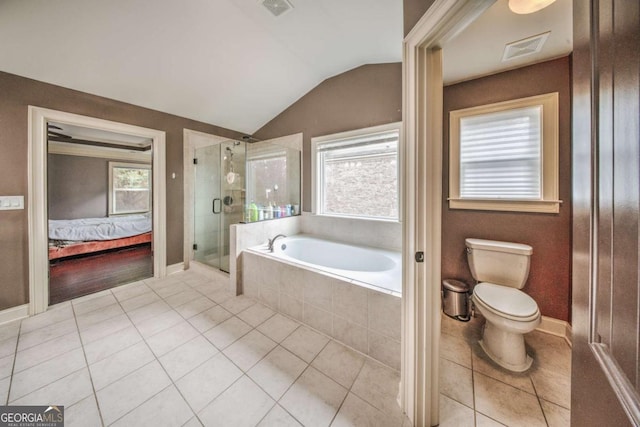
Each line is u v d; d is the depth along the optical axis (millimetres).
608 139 418
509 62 1759
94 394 1270
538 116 1776
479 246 1904
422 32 968
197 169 3334
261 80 2738
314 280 1841
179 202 3166
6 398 1237
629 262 359
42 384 1327
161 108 2873
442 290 2164
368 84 2539
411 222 1066
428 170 1037
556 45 1559
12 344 1672
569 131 1686
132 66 2172
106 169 5227
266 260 2207
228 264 3037
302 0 1676
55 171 4648
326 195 2959
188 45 2082
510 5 1230
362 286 1584
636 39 326
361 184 2668
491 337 1587
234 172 3031
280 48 2258
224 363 1501
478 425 1122
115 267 3385
